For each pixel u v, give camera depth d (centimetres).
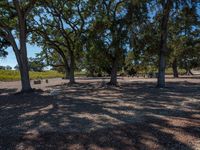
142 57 2988
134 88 2550
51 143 736
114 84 3041
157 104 1398
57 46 3566
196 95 1808
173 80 3912
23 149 698
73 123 950
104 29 2852
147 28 2527
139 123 938
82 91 2328
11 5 2327
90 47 2953
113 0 2856
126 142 733
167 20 2477
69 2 3089
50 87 3062
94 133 817
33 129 880
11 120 1043
